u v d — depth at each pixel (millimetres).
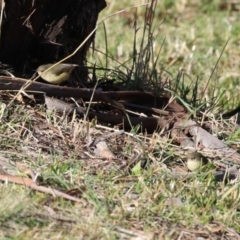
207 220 7020
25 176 7359
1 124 8375
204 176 7859
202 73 12938
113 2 16875
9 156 7855
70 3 9117
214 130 9289
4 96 8828
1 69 9031
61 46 9297
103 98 9094
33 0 8828
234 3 17844
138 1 16906
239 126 9500
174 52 14250
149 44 10336
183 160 8391
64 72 8930
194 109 9484
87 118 8891
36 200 6891
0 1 8727
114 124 8977
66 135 8539
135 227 6781
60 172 7562
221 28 16047
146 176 7688
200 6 17625
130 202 7160
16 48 9117
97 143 8398
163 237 6648
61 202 6906
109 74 10102
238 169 8320
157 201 7238
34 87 8797
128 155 8305
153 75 10492
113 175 7652
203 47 14836
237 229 7027
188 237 6797
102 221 6742
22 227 6430
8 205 6594
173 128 8977
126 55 13656
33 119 8633
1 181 7215
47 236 6363
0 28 8703
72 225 6582
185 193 7469
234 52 14594
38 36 9172
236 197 7426
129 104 9430
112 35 15031
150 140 8633
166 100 9703
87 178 7516
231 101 11461
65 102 9047
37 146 8172
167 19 16859
